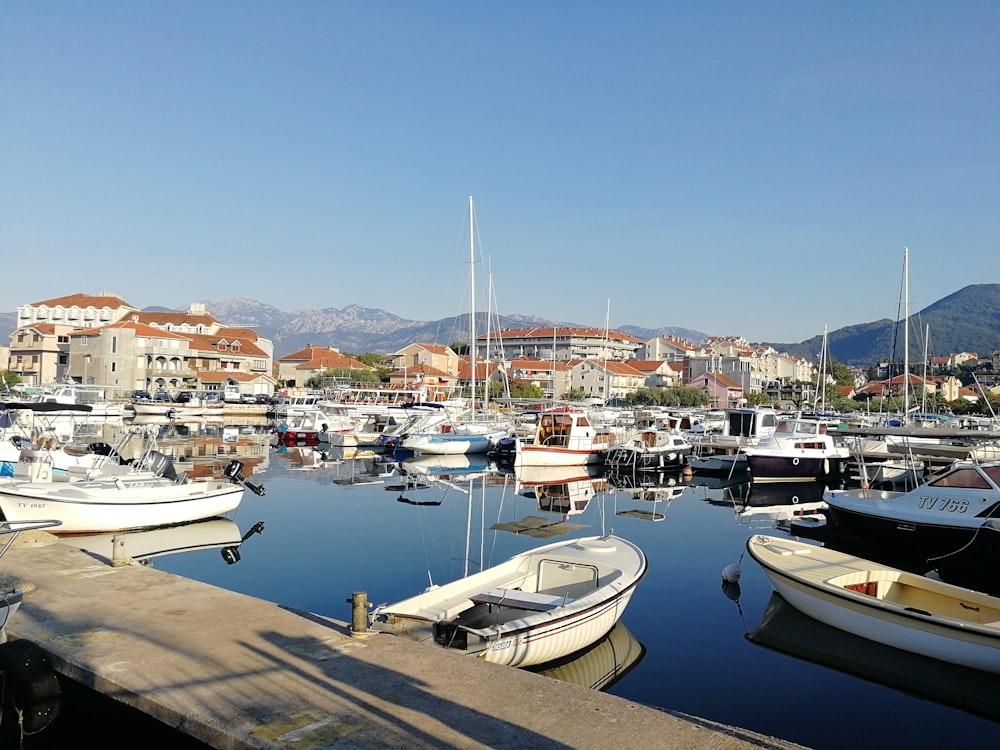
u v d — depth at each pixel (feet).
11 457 78.95
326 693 24.30
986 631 35.76
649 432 144.97
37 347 330.54
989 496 60.08
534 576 44.16
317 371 376.27
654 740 21.54
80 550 45.01
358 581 54.39
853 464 128.16
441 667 26.71
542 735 21.71
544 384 401.08
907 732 32.42
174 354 323.78
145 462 73.36
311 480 111.65
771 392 414.41
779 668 39.04
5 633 29.32
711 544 70.79
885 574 45.80
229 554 62.59
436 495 98.94
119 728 28.73
